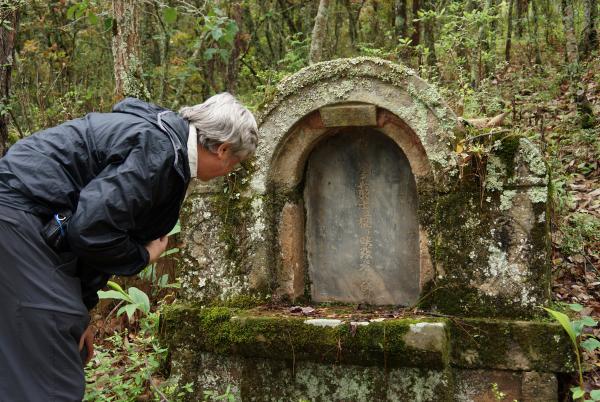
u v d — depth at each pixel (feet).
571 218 13.67
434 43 24.94
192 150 7.02
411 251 10.69
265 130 10.72
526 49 29.63
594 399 7.67
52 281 6.35
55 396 6.28
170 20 14.46
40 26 26.32
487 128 9.63
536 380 9.00
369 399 9.53
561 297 11.87
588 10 27.94
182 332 10.84
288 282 10.88
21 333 6.17
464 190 9.53
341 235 11.18
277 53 30.01
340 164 11.12
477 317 9.45
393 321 9.18
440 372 9.18
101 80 27.73
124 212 6.20
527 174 9.23
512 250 9.31
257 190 10.82
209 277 11.10
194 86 28.71
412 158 10.00
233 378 10.51
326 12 17.17
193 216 11.24
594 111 20.51
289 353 9.70
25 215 6.30
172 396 10.48
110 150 6.50
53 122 19.67
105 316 13.43
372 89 9.97
